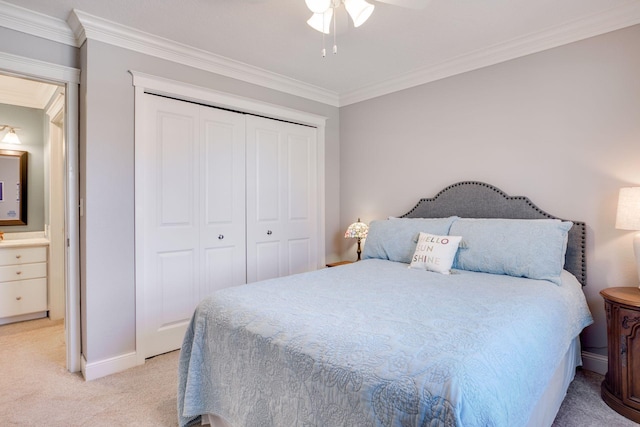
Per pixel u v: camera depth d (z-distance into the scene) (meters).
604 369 2.31
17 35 2.19
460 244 2.49
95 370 2.34
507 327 1.32
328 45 2.68
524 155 2.66
